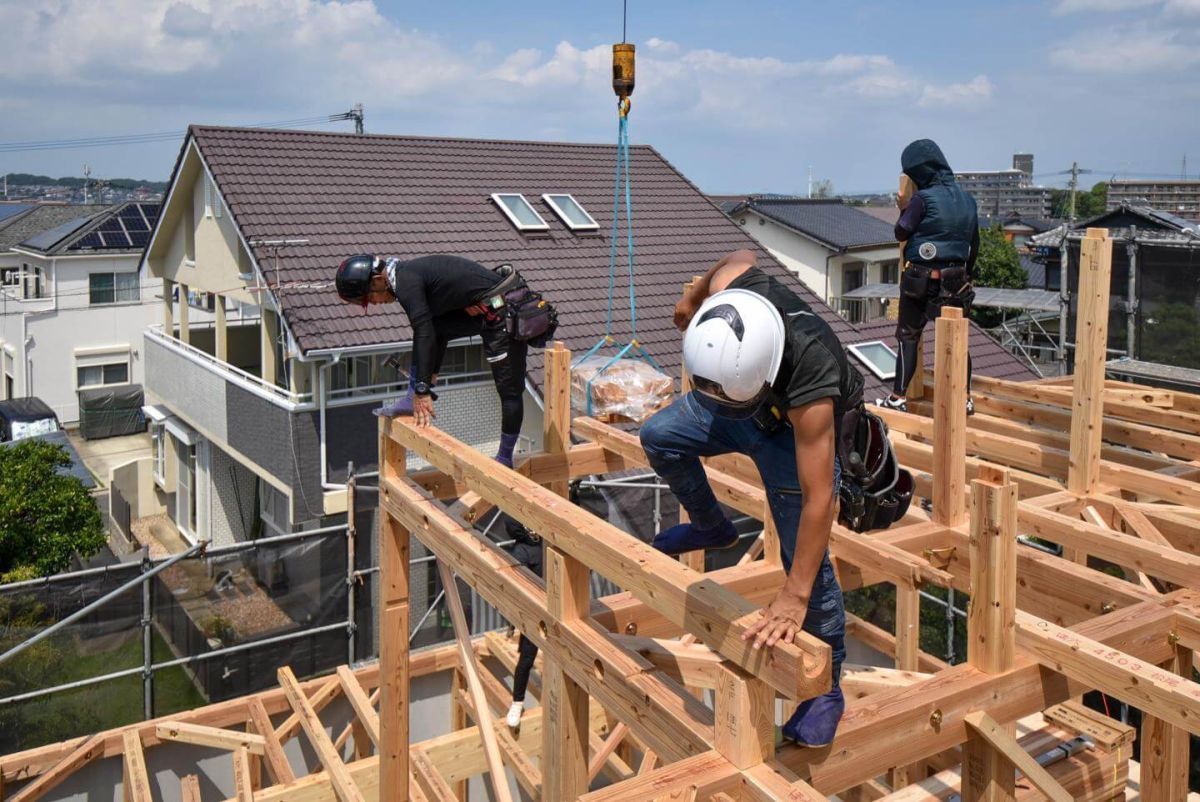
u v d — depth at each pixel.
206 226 16.64
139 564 9.00
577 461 5.09
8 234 32.00
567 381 4.97
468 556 4.12
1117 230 16.52
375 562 12.09
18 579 14.41
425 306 4.33
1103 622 3.48
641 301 15.55
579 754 3.55
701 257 17.39
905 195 6.13
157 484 20.28
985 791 3.15
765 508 4.19
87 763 7.90
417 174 16.97
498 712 8.68
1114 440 6.13
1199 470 5.51
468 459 3.99
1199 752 8.59
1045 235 20.08
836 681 2.91
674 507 12.05
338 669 8.52
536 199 17.47
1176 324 15.77
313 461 13.10
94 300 28.30
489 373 14.26
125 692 8.95
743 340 2.50
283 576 9.80
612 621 3.82
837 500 2.96
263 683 9.76
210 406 15.93
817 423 2.53
